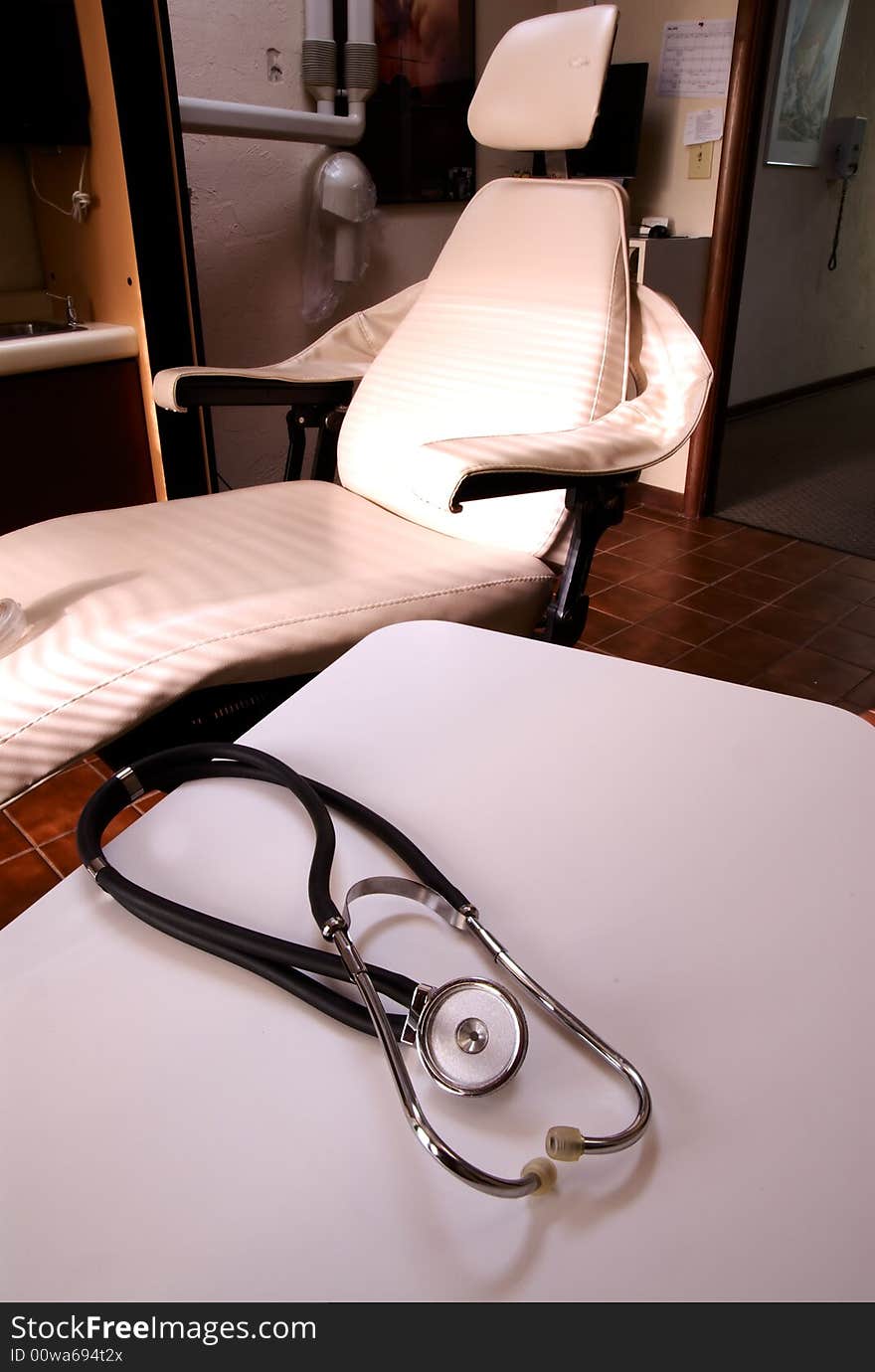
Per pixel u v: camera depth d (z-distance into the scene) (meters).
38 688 0.92
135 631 0.97
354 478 1.52
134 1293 0.35
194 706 1.02
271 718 0.73
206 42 2.28
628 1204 0.38
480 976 0.49
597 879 0.56
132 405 1.93
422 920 0.53
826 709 0.74
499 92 1.45
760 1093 0.43
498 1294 0.35
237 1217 0.38
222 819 0.61
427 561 1.23
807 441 4.08
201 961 0.50
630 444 1.18
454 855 0.57
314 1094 0.43
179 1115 0.42
